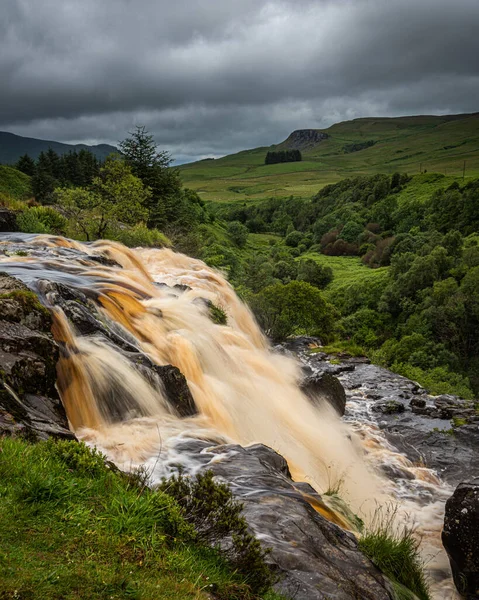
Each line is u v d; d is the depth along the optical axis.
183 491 5.50
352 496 11.45
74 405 9.47
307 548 5.61
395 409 17.75
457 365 71.31
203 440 9.38
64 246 23.78
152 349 13.29
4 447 5.64
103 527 4.56
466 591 7.91
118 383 10.16
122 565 4.12
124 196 36.12
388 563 6.28
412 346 74.06
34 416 7.47
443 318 80.81
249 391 14.32
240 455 8.38
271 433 12.86
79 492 5.07
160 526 4.86
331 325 35.06
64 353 9.98
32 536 4.25
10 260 18.12
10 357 8.26
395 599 5.42
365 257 142.88
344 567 5.52
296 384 16.23
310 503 7.29
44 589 3.62
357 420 16.89
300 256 159.75
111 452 8.30
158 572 4.19
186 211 65.38
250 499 6.64
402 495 12.22
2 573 3.69
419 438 15.70
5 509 4.51
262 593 4.59
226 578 4.51
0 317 9.17
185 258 32.06
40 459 5.52
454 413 17.33
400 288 94.44
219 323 18.52
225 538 5.09
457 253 106.12
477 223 133.25
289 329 30.53
